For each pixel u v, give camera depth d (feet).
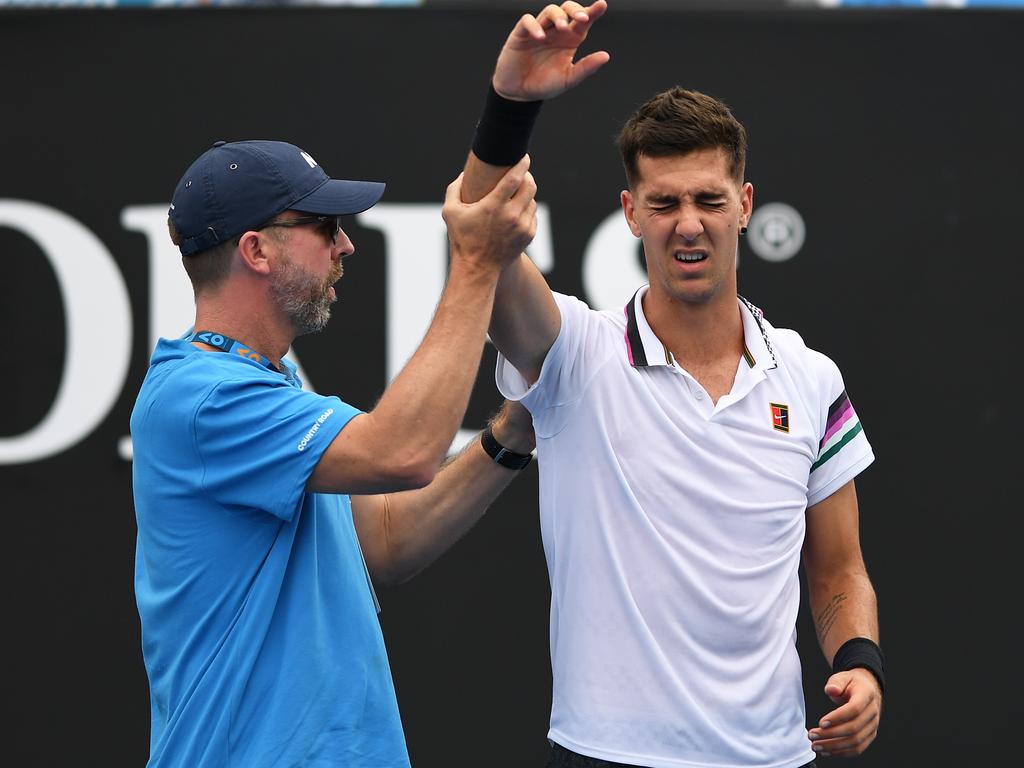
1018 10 45.34
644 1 46.42
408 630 44.14
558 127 45.06
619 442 27.09
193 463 24.95
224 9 45.01
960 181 45.11
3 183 44.55
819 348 44.78
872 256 44.96
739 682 26.71
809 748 28.12
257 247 25.90
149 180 44.78
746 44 45.34
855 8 45.32
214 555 25.03
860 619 28.81
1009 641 44.11
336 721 25.11
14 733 43.42
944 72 45.29
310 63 45.06
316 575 25.52
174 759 24.97
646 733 26.35
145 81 44.88
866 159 45.16
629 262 44.91
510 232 24.26
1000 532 44.34
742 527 26.91
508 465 30.60
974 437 44.55
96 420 44.24
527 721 44.06
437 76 45.19
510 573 44.37
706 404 27.43
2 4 44.96
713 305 27.86
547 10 22.31
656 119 27.09
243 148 26.30
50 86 44.73
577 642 27.02
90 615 43.78
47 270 44.45
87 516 44.01
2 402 44.16
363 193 26.81
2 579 43.73
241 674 24.62
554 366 27.37
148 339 44.57
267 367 26.21
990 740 43.86
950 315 44.86
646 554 26.71
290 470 24.45
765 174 45.11
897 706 43.93
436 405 24.12
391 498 30.99
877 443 44.55
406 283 44.86
